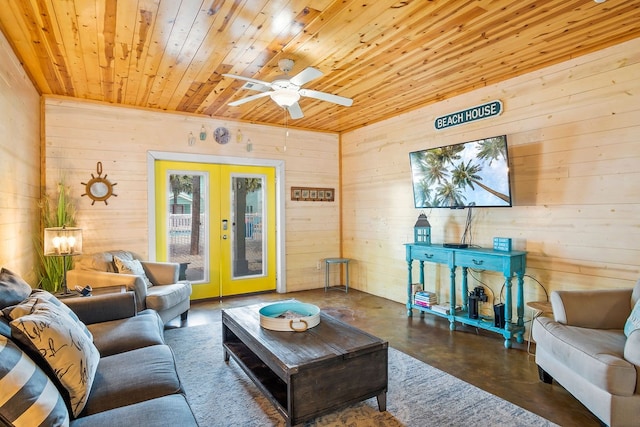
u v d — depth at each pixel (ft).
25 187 10.89
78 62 10.32
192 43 9.19
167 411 4.72
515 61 10.60
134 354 6.50
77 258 12.91
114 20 8.04
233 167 17.08
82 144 13.76
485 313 12.59
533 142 11.15
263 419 7.18
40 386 4.25
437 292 14.43
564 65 10.39
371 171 17.57
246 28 8.45
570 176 10.32
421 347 10.82
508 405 7.56
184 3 7.39
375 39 9.08
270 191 18.06
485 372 9.11
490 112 12.19
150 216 14.94
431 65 10.79
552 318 8.90
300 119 16.93
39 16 7.84
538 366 8.71
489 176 11.61
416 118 15.05
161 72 11.12
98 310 8.38
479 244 12.76
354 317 13.87
